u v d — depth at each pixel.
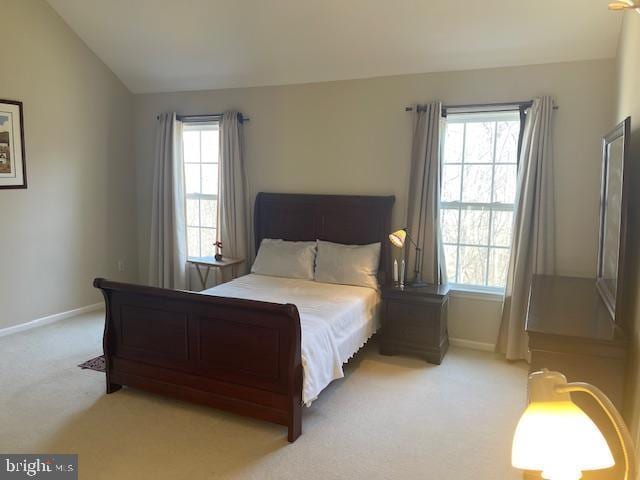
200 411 3.04
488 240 4.18
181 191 5.25
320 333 3.01
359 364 3.84
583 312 2.54
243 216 4.93
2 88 4.18
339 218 4.48
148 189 5.57
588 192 3.67
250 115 4.89
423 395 3.30
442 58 3.92
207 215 5.39
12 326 4.42
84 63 4.90
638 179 2.46
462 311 4.20
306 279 4.35
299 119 4.66
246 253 5.00
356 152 4.45
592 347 2.13
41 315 4.67
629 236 2.59
